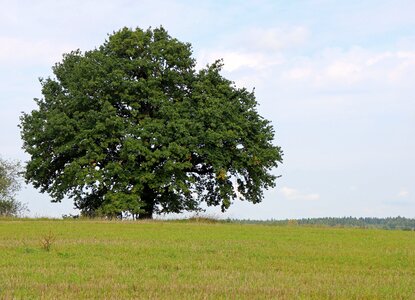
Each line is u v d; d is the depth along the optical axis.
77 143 45.31
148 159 44.44
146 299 12.55
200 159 48.78
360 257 20.69
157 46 47.91
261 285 14.47
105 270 16.30
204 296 12.91
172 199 49.34
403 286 14.71
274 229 35.34
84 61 47.72
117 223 37.41
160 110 45.66
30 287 13.58
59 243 23.09
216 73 49.69
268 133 50.09
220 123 46.47
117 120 44.56
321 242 26.58
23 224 35.28
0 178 58.22
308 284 14.81
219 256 20.16
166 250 21.55
